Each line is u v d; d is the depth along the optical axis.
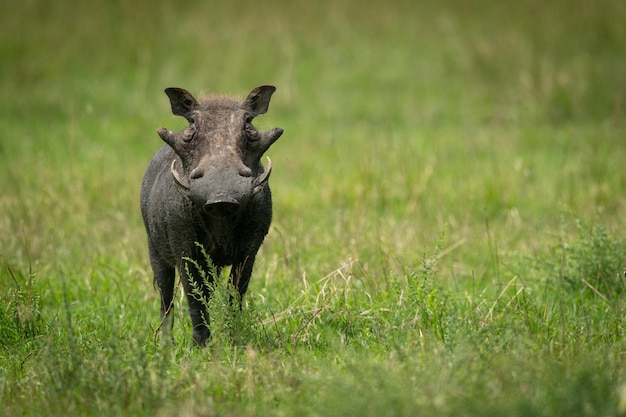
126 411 17.31
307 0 63.44
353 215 33.00
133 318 24.88
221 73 55.16
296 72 56.16
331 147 43.72
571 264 26.30
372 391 16.33
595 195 34.62
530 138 45.25
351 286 24.56
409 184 36.94
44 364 19.20
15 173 40.22
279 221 31.94
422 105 51.81
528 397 16.02
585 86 50.19
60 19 60.44
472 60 54.78
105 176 38.81
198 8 62.19
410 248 29.19
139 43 58.31
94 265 29.05
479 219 33.91
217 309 20.88
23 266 28.36
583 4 58.50
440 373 17.22
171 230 21.50
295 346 21.33
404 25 61.03
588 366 17.08
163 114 50.75
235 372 18.75
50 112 51.31
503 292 24.20
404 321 21.67
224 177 19.22
